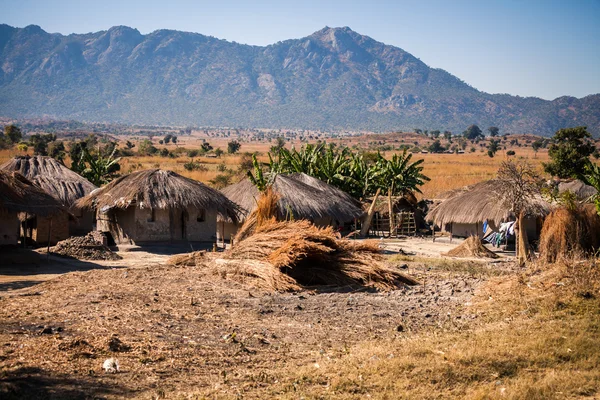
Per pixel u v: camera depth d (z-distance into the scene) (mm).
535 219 31172
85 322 10906
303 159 40000
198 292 14320
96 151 72375
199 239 30359
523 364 9250
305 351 10133
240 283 15531
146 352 9445
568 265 15117
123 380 8172
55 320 10969
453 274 19000
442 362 9117
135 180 28922
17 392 7289
